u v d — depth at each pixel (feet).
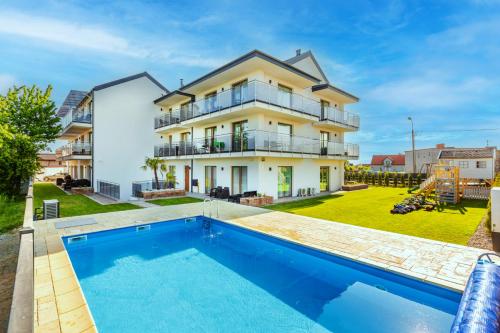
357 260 18.92
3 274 19.97
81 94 105.40
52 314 12.63
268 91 47.57
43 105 68.44
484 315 8.30
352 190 72.43
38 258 19.89
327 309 15.56
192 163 67.10
